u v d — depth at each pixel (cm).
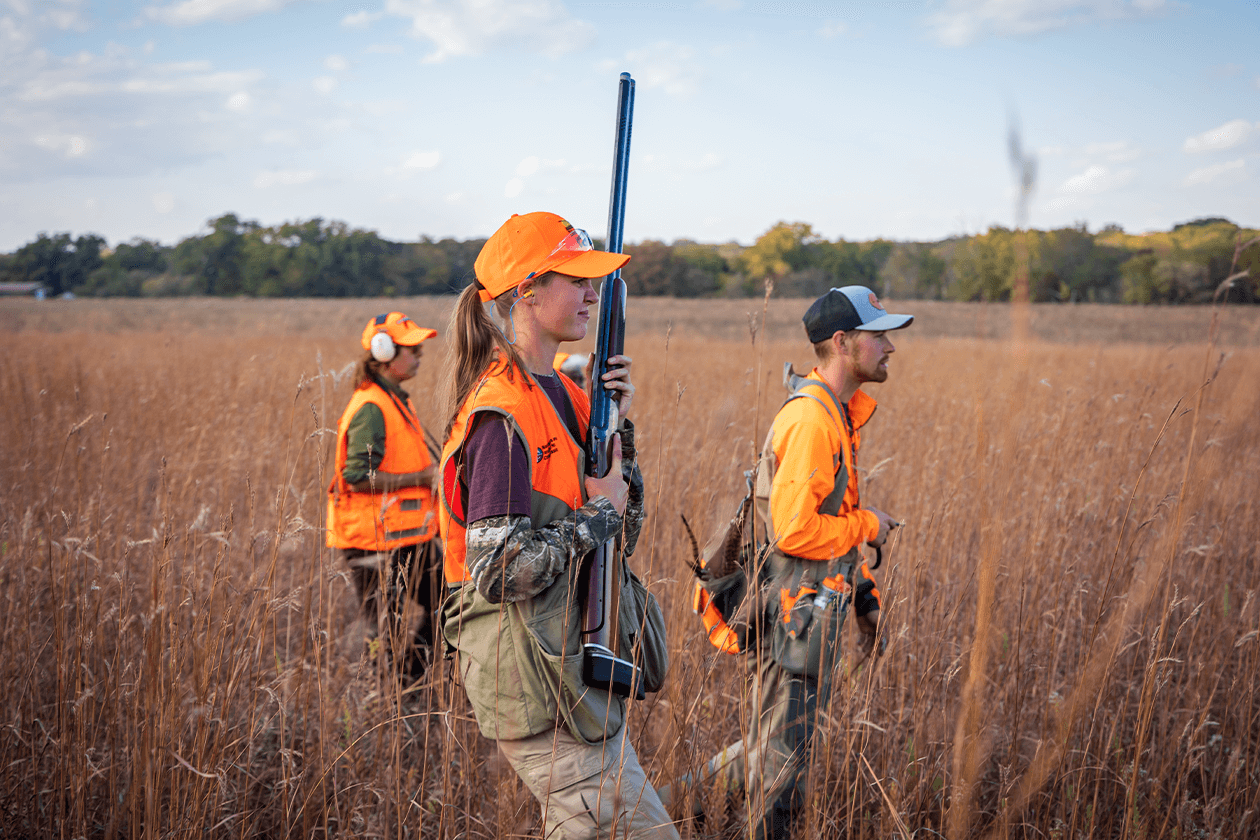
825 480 222
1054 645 279
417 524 329
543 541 160
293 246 7100
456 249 7088
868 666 240
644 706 262
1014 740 227
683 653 245
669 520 367
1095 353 1105
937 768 237
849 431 238
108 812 231
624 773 169
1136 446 434
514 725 166
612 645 170
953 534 335
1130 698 287
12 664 259
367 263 6925
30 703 249
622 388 186
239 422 628
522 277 171
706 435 452
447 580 179
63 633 235
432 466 338
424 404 712
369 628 324
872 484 452
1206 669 287
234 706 245
